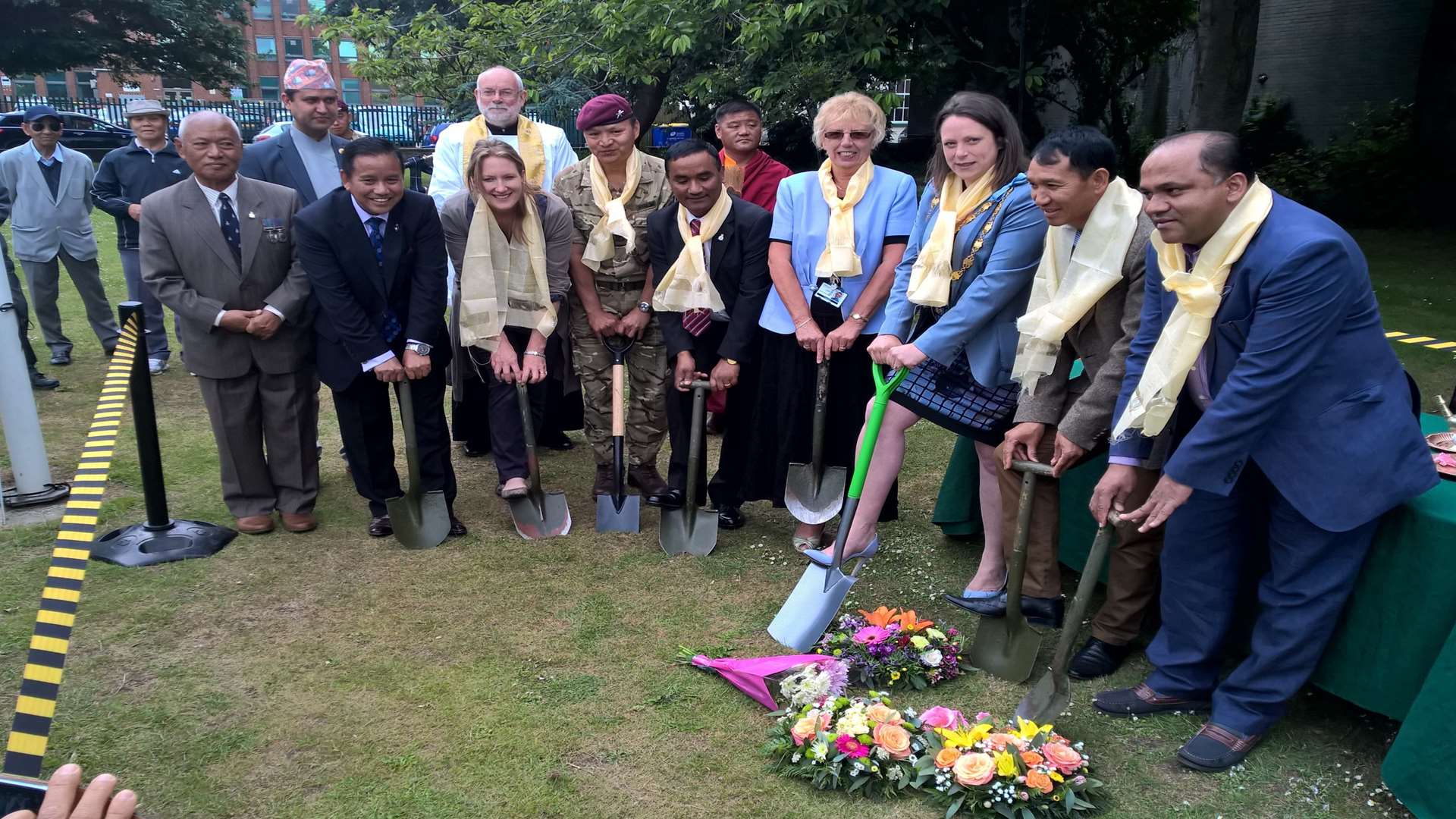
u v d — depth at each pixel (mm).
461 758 2510
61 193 6199
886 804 2354
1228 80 9656
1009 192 2932
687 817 2301
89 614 3223
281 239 3678
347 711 2709
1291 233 2209
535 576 3590
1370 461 2260
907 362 2998
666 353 4094
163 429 5277
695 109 13500
